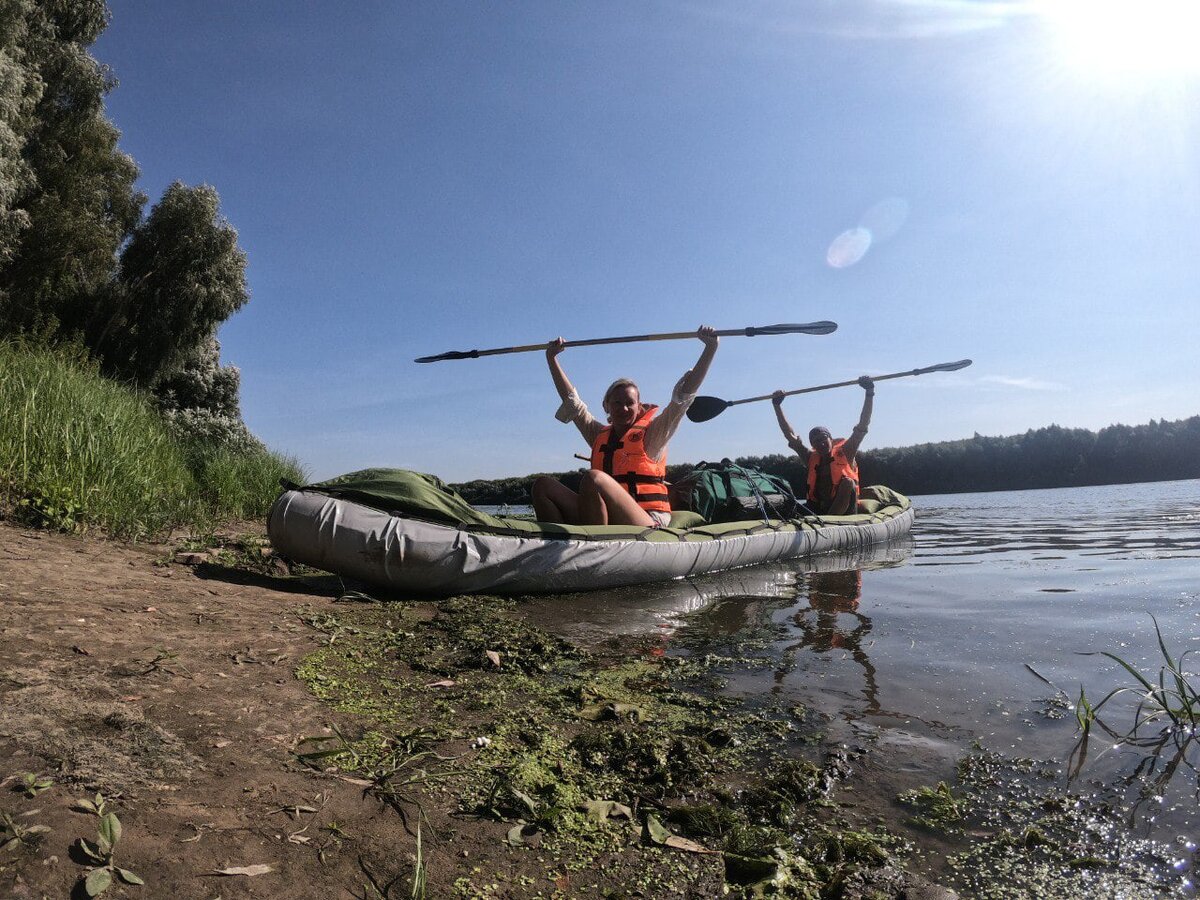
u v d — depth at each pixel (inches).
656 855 55.1
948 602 149.6
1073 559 212.5
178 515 202.1
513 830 56.5
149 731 63.6
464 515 151.4
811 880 52.4
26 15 422.9
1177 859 54.3
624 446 198.7
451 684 91.4
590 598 156.9
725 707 86.7
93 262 439.2
